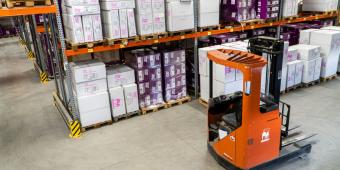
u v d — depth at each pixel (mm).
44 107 6430
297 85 6625
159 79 5824
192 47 6828
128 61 5879
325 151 4137
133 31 5188
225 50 3771
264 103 3484
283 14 7266
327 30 7188
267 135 3461
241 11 6504
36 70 9688
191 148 4395
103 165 4090
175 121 5340
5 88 8047
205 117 5457
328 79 7199
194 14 5824
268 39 3564
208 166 3924
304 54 6520
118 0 4887
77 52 4789
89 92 5012
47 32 6090
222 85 5258
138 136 4848
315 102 5875
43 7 4156
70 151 4512
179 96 6176
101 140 4785
